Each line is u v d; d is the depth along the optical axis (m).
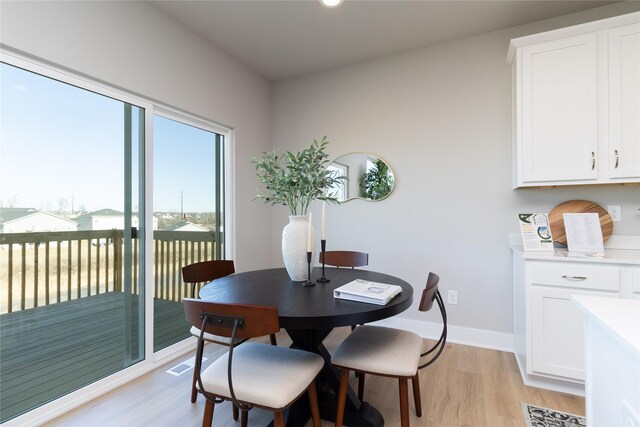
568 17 2.38
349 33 2.64
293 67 3.25
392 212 2.98
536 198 2.46
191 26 2.53
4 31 1.52
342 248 3.19
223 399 1.25
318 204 3.29
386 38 2.71
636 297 1.73
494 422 1.64
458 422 1.64
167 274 2.44
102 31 1.94
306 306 1.37
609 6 2.27
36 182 1.69
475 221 2.66
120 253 2.09
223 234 3.04
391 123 3.00
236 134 3.08
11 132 1.59
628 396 0.73
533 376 2.00
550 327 1.91
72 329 1.83
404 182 2.94
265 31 2.61
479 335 2.64
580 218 2.16
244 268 3.17
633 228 2.17
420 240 2.87
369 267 3.07
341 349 1.51
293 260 1.85
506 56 2.56
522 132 2.17
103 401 1.83
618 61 1.94
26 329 1.65
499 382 2.04
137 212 2.20
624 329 0.75
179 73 2.46
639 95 1.89
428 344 2.68
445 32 2.62
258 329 1.13
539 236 2.18
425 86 2.86
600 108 1.98
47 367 1.72
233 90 3.04
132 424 1.63
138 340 2.18
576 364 1.84
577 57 2.03
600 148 1.98
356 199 3.13
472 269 2.67
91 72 1.87
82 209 1.89
